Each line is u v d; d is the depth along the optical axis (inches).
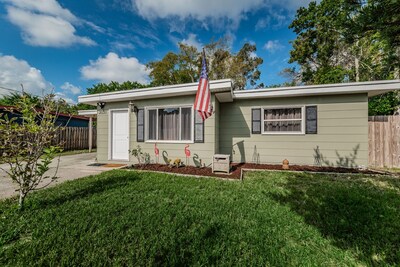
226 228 86.5
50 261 64.6
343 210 106.1
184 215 99.0
